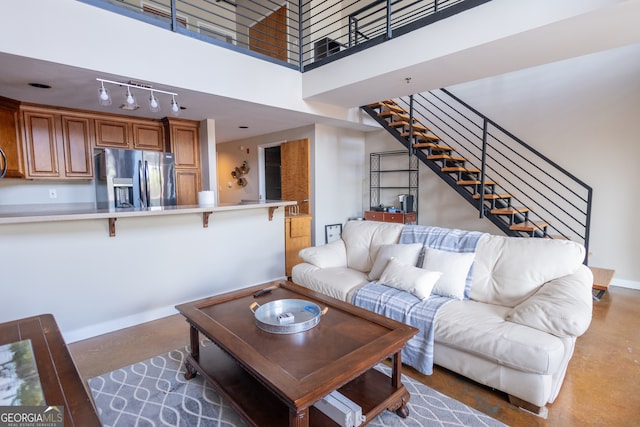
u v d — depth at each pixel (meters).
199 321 1.86
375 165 6.30
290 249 4.38
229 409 1.84
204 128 4.83
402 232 3.05
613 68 3.86
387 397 1.70
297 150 5.70
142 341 2.66
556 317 1.74
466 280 2.42
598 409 1.80
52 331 1.59
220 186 7.80
